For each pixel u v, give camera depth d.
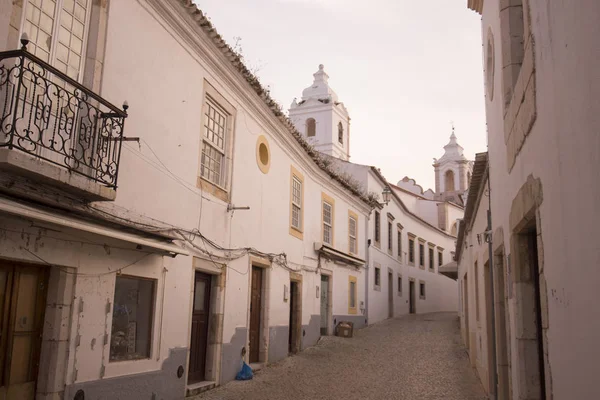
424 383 11.10
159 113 7.96
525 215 4.57
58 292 6.02
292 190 14.52
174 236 8.23
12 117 5.39
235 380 10.33
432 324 23.92
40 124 5.78
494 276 7.39
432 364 13.56
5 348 5.52
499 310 7.26
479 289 10.46
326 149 33.22
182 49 8.68
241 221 10.93
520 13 5.70
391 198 27.89
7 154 4.79
